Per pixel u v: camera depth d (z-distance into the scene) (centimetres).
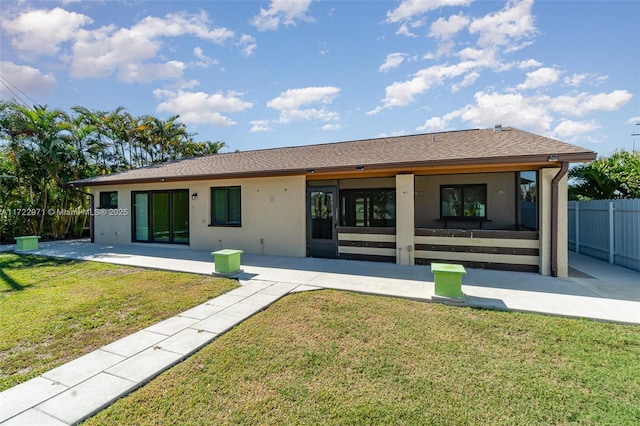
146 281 643
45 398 260
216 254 688
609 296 520
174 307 484
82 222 1490
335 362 318
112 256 930
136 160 1908
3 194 1252
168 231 1126
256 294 547
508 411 244
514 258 694
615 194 1024
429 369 304
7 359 329
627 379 286
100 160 1623
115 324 421
